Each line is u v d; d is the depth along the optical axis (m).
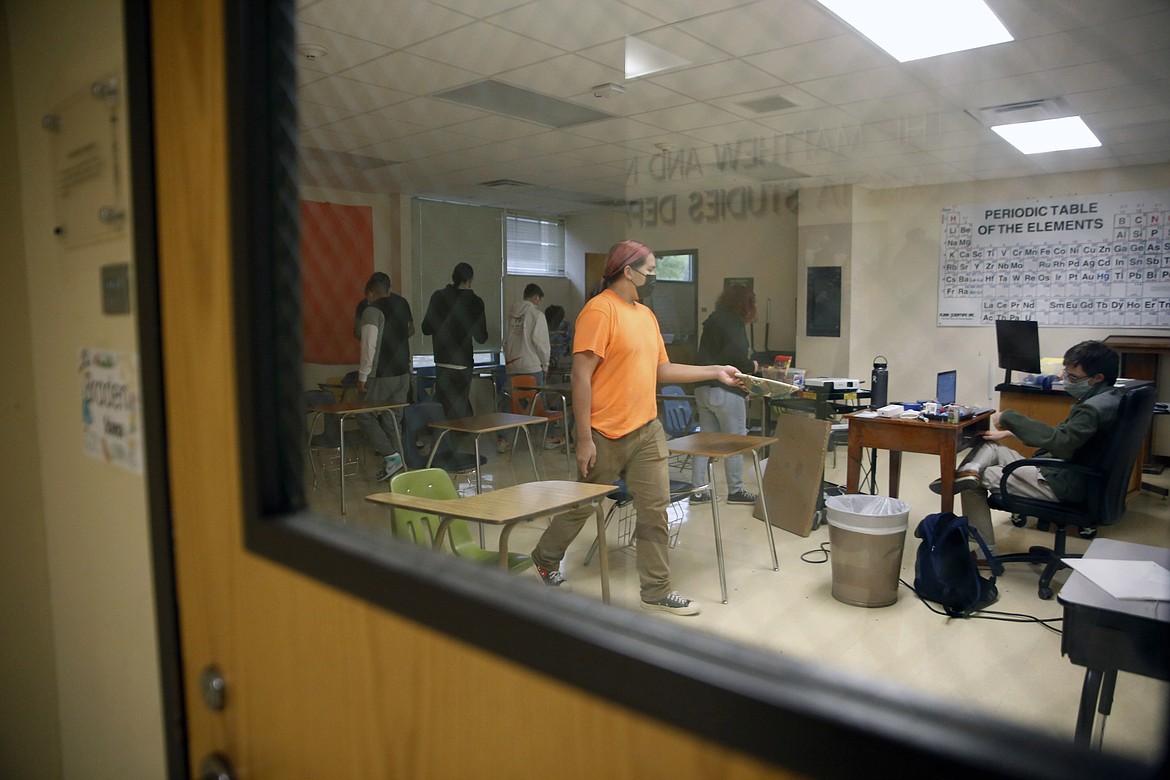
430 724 0.48
